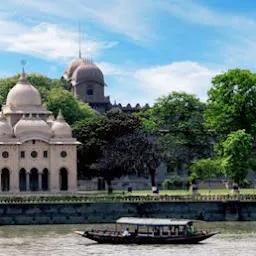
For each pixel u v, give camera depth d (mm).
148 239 138625
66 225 175250
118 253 127938
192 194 189750
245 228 162875
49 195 194125
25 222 177750
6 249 134875
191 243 138500
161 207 179500
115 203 179375
